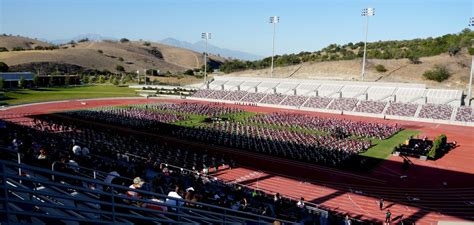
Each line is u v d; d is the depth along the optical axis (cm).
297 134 5741
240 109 8775
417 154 4706
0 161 555
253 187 3419
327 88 9825
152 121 6462
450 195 3369
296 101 9369
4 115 6831
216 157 4359
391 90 9019
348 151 4750
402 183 3678
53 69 16088
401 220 2772
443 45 13138
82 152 2761
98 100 9862
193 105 8931
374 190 3462
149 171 3219
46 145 3017
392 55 13362
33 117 6688
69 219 656
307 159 4391
